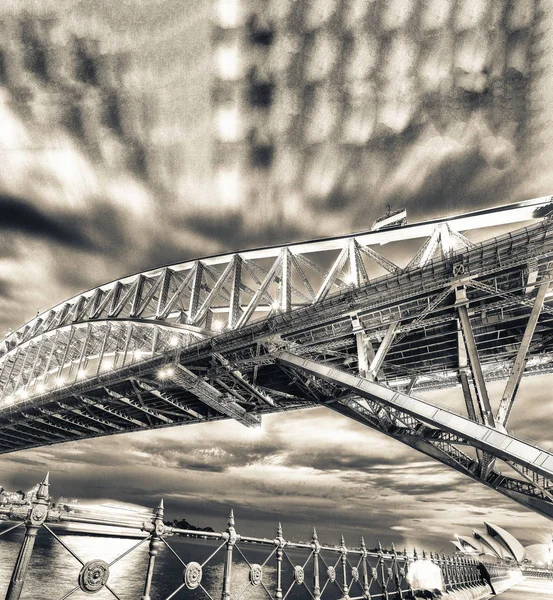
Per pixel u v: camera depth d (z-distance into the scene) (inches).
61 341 2400.3
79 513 151.2
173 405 1643.7
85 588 144.4
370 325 841.5
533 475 608.4
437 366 1043.9
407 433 826.2
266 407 1456.7
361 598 342.3
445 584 521.7
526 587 1375.5
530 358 932.6
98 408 1851.6
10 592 123.0
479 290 732.7
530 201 837.2
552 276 635.5
